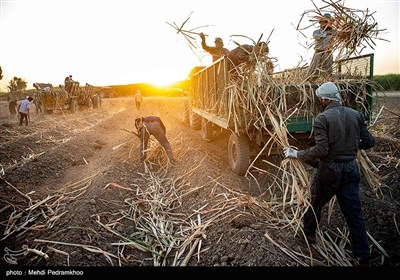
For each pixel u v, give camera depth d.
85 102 20.89
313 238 3.51
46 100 17.38
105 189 5.10
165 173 6.43
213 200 4.62
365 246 3.07
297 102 4.97
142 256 3.63
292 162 3.68
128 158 7.39
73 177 6.42
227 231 3.74
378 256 3.44
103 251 3.53
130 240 3.86
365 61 4.95
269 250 3.29
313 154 3.10
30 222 4.36
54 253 3.48
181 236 3.97
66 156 7.75
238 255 3.33
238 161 5.48
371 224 3.95
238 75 5.04
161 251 3.64
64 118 15.34
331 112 3.11
